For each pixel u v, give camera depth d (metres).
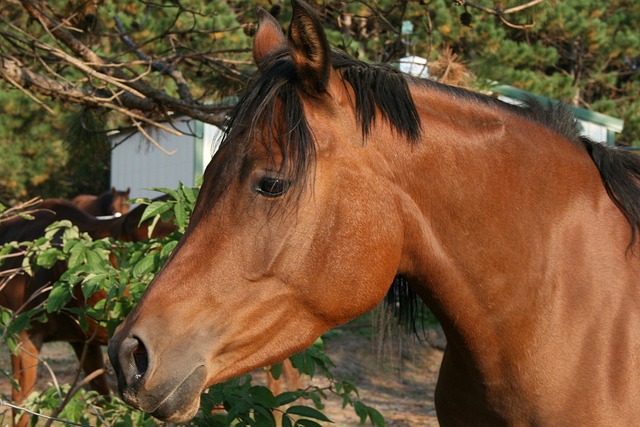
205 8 7.16
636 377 1.81
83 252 2.71
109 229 4.69
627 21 14.23
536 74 11.91
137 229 4.50
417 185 1.77
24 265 2.99
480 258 1.82
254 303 1.60
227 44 6.90
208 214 1.62
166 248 2.56
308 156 1.60
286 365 4.47
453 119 1.86
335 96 1.69
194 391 1.55
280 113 1.63
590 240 1.90
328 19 5.32
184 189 2.73
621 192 1.97
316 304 1.65
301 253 1.62
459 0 3.64
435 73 4.67
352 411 6.09
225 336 1.59
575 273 1.87
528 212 1.86
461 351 1.90
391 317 2.14
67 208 5.08
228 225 1.60
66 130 5.21
